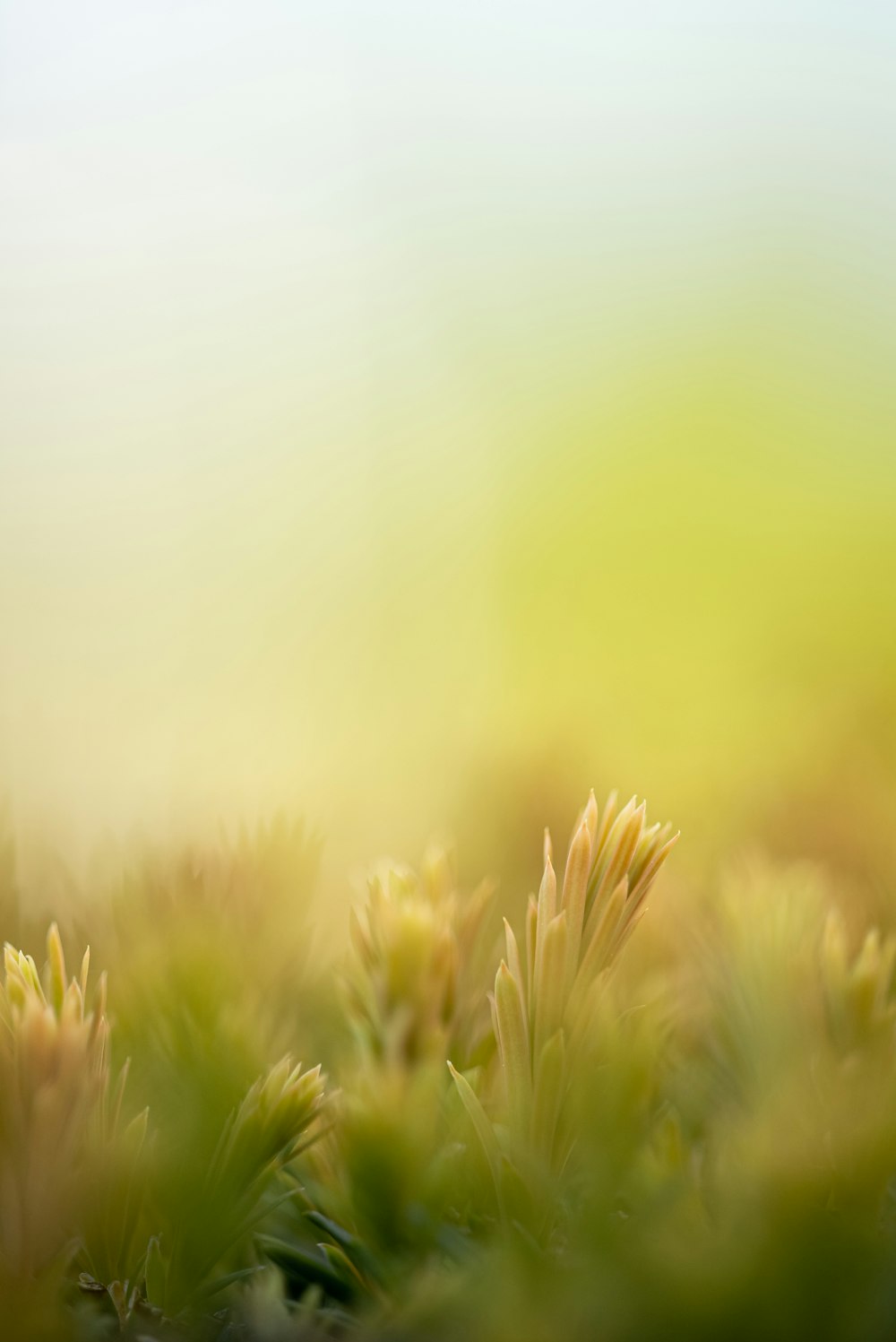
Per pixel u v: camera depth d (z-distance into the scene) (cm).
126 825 47
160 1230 26
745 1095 28
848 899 33
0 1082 26
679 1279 24
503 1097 28
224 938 31
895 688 49
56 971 27
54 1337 25
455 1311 25
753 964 29
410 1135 27
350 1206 27
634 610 126
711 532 141
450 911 29
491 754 52
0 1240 25
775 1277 24
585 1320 24
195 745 64
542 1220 26
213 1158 26
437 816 48
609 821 27
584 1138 26
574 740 58
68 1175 26
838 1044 28
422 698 108
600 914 27
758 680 92
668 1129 27
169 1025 29
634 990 30
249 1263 27
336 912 35
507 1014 27
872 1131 26
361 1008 29
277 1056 30
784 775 40
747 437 159
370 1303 26
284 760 65
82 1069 26
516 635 139
